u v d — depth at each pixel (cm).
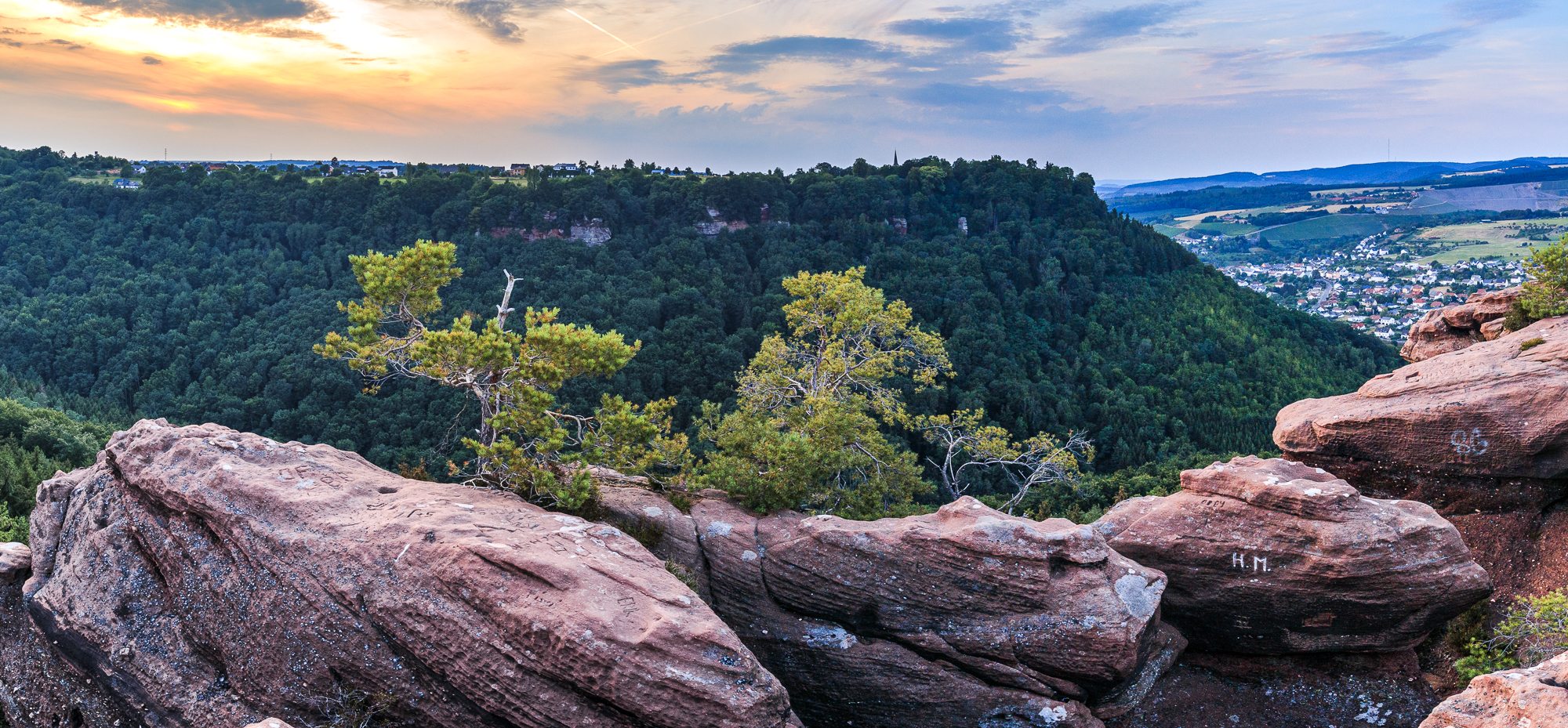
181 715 1688
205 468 1836
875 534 2002
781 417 3092
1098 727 1930
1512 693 1375
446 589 1563
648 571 1686
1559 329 2628
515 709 1511
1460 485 2391
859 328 3372
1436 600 1980
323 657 1611
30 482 5475
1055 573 1956
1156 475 6750
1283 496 2036
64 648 1838
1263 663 2164
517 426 2120
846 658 2000
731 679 1472
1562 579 2155
